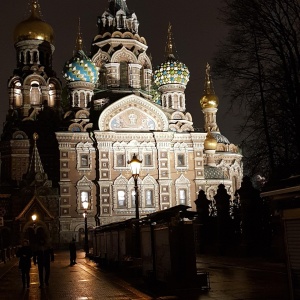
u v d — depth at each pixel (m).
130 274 23.67
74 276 26.28
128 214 72.25
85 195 71.88
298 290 8.71
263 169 29.23
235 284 18.31
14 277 27.16
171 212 17.25
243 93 28.55
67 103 91.56
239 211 38.19
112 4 90.38
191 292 16.58
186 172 75.94
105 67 85.38
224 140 95.56
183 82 84.81
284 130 26.81
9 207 68.50
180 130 78.38
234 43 28.45
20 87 79.38
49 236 67.12
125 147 73.81
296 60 26.95
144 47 89.62
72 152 72.50
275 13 26.98
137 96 75.00
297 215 8.72
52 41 83.88
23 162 75.00
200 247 40.66
